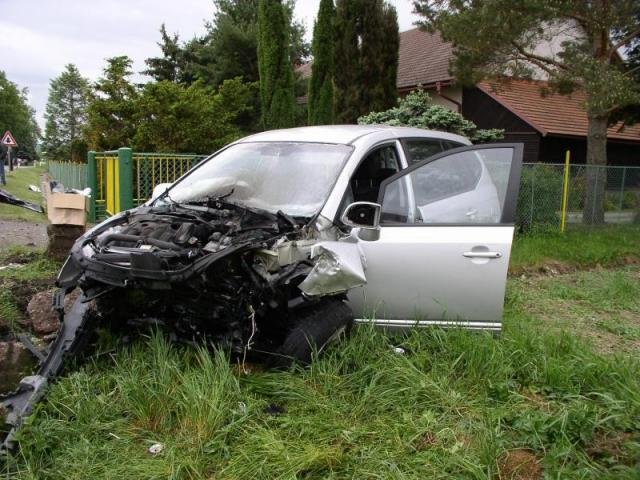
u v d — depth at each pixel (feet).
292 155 15.34
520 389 12.76
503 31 34.35
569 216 40.47
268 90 45.57
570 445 10.16
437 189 15.02
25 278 18.99
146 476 9.16
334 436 10.39
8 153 103.96
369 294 13.97
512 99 55.62
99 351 12.91
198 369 11.96
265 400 11.43
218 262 11.15
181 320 12.69
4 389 12.40
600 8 36.50
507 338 14.66
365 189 15.40
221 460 9.74
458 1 36.40
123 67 51.52
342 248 12.37
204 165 16.81
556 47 53.93
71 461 9.64
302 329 12.52
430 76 59.77
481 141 41.22
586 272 29.94
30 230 32.55
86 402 11.02
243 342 12.14
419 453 9.89
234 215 13.20
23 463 9.55
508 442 10.44
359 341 13.33
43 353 13.48
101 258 11.85
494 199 14.46
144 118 44.75
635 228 42.83
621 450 10.34
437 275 13.88
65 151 129.70
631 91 35.37
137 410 10.86
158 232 12.41
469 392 12.19
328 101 46.47
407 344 13.71
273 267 11.76
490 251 13.84
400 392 11.83
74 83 262.67
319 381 12.01
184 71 87.51
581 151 56.18
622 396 11.99
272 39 44.86
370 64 45.73
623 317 21.36
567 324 19.57
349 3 45.52
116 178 31.86
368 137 15.60
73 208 21.07
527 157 52.80
